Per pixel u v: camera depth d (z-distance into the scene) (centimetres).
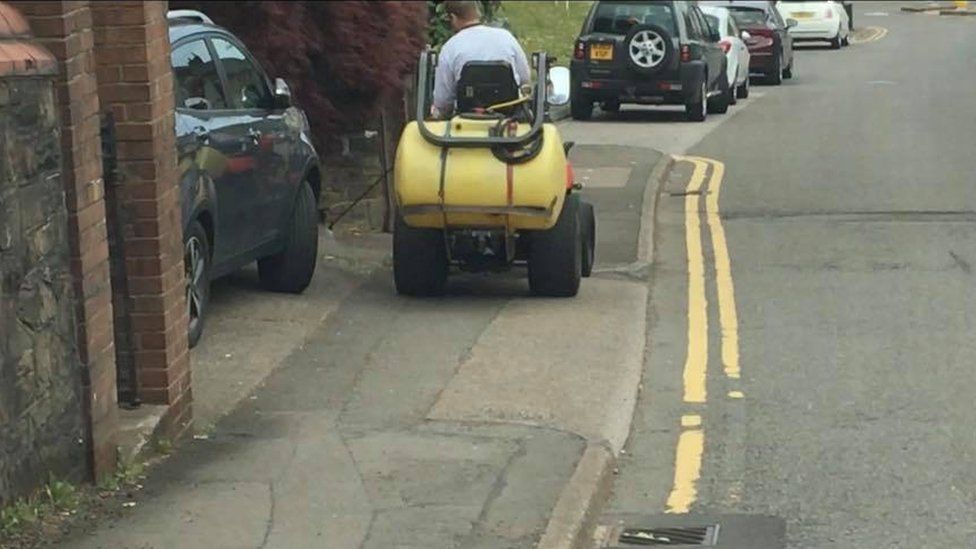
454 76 1112
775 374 952
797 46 3856
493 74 1095
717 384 933
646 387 927
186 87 983
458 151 1067
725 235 1436
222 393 882
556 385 905
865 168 1811
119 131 769
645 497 740
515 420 830
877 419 851
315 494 705
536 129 1062
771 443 814
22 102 645
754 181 1761
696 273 1267
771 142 2116
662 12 2475
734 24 2836
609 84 2466
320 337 1023
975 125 2178
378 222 1489
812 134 2170
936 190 1636
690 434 834
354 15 1375
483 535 650
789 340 1035
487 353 977
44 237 666
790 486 746
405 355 973
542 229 1098
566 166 1103
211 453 771
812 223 1478
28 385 652
